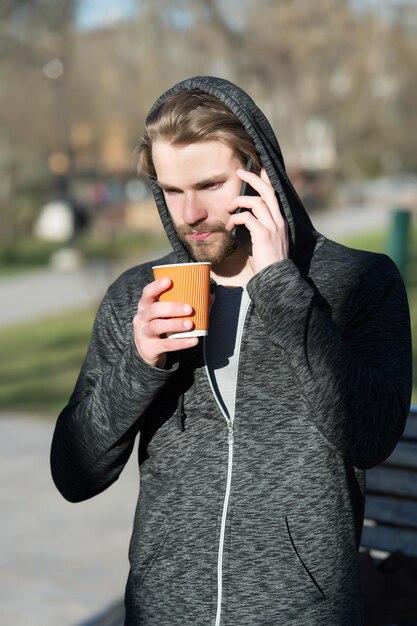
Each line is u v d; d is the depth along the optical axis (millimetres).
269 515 2834
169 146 2932
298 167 34438
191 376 3002
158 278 2814
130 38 31750
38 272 33969
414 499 4629
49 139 55625
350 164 43344
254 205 2910
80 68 41031
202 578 2855
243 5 30531
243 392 2928
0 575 7102
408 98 38312
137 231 44938
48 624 6148
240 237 2963
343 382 2760
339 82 33719
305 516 2830
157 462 3002
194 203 2963
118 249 35344
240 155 2980
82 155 50719
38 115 55000
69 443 3057
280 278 2814
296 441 2873
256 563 2824
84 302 25141
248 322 2992
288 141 33656
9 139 55719
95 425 2951
